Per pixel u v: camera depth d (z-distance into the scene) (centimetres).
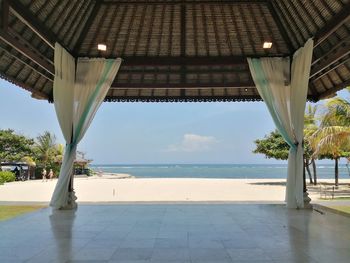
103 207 705
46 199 1066
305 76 638
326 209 681
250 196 1209
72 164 696
